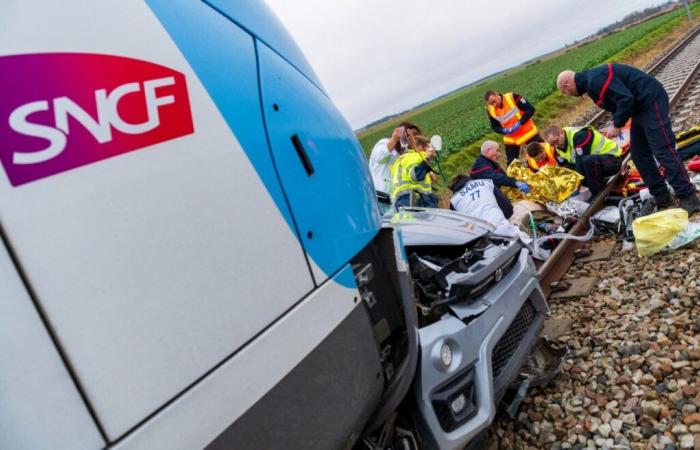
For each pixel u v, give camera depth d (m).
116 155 1.07
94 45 1.07
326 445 1.48
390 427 2.11
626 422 2.67
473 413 2.31
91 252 1.01
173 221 1.14
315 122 1.68
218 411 1.18
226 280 1.23
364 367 1.68
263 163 1.39
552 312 4.08
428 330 2.30
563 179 5.88
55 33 1.02
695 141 6.39
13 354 0.91
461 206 4.97
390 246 2.00
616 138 8.04
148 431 1.06
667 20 47.94
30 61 0.97
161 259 1.11
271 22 1.69
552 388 3.13
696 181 5.57
